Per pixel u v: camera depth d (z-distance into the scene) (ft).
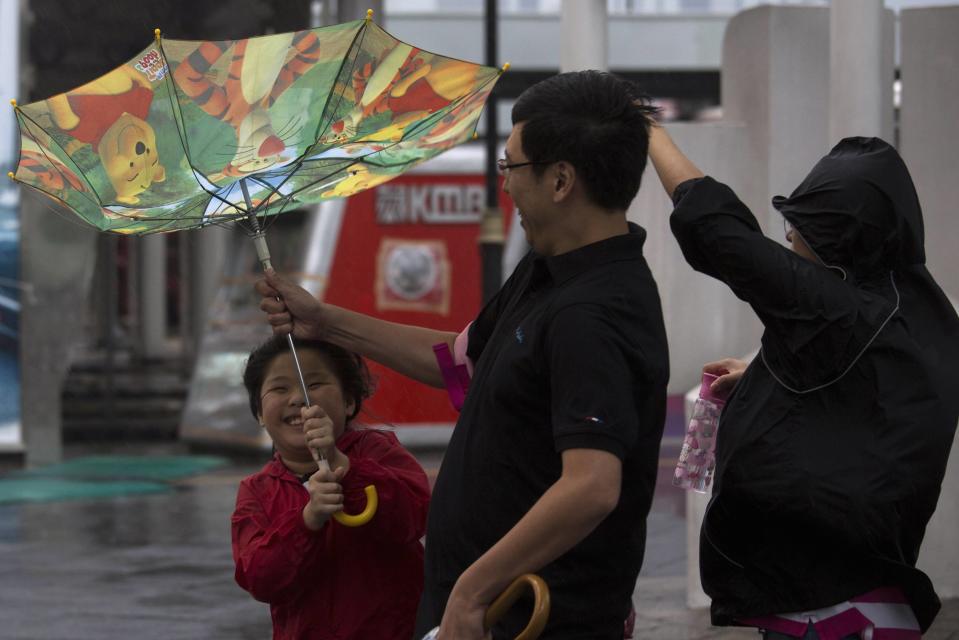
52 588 38.06
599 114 11.84
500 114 114.73
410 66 13.35
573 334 11.44
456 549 12.12
